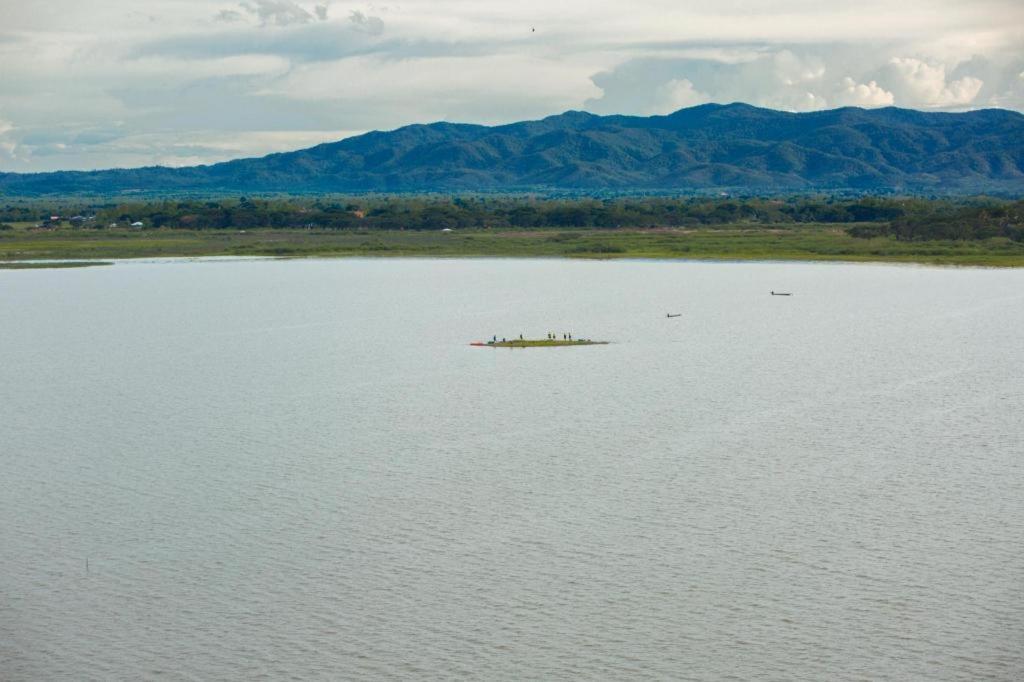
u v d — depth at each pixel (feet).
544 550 365.61
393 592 335.67
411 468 463.01
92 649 304.71
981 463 464.65
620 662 294.05
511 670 290.97
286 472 459.32
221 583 343.67
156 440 520.01
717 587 335.88
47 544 376.68
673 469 458.09
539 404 594.24
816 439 508.53
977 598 326.44
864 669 289.33
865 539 371.76
